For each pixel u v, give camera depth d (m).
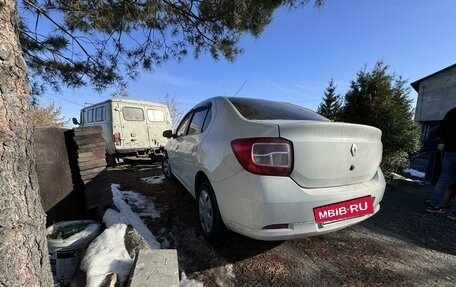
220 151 2.53
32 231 1.42
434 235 3.34
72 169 3.15
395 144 6.87
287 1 3.95
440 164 4.51
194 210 3.88
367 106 7.12
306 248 2.88
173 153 4.52
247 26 4.47
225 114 2.86
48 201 2.95
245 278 2.33
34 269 1.43
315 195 2.17
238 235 3.07
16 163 1.32
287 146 2.13
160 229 3.25
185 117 4.31
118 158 8.50
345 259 2.69
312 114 3.27
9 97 1.29
